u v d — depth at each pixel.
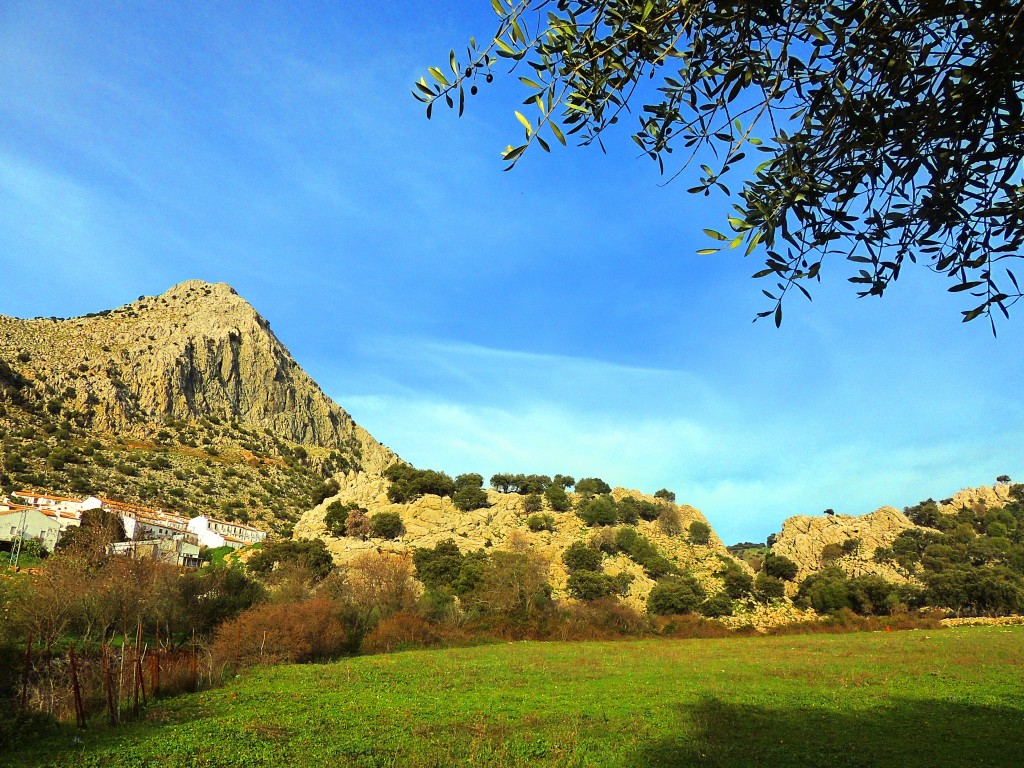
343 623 51.81
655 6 5.89
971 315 6.06
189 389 196.62
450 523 92.06
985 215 5.86
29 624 28.48
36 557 64.62
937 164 5.79
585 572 77.62
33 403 159.38
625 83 6.21
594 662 43.66
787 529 111.00
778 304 6.35
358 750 19.08
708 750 19.41
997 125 5.49
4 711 21.23
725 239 6.38
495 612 64.25
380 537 87.00
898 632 65.88
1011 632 61.66
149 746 19.19
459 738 20.89
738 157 6.35
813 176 6.09
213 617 42.22
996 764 18.42
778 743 20.88
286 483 177.00
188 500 141.00
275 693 29.80
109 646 33.53
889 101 5.62
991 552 93.38
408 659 44.16
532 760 18.44
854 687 33.47
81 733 21.22
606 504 97.19
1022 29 4.93
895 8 5.39
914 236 6.14
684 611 75.25
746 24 5.69
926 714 26.30
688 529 103.19
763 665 42.16
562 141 5.96
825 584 83.44
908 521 103.12
